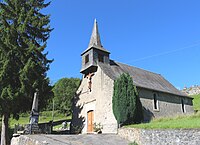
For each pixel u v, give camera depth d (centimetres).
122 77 2038
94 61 2411
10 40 2086
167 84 2936
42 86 2130
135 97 2008
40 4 2409
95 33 2683
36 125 1891
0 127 2478
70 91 5156
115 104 1991
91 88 2438
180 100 2719
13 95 1930
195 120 1566
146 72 2958
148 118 2211
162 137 1434
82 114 2478
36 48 2158
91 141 1573
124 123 1916
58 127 3241
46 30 2353
